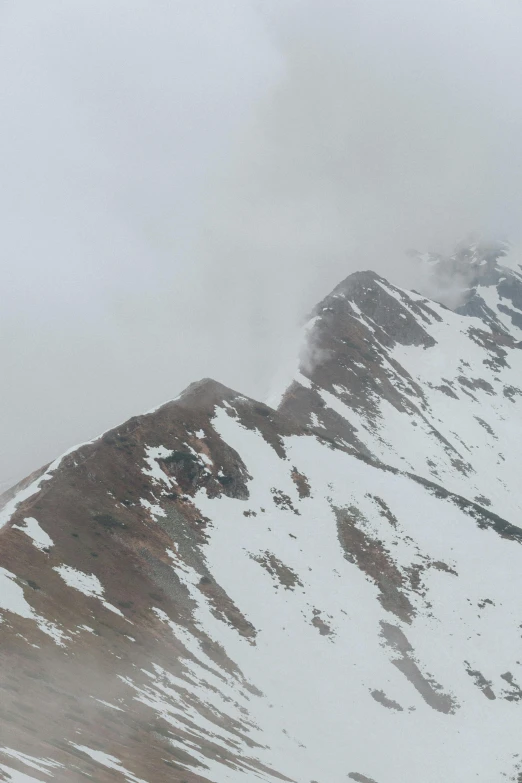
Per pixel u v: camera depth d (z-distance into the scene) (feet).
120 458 392.68
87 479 365.61
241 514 398.83
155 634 278.05
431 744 289.12
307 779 226.79
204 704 246.27
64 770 142.00
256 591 346.74
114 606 281.95
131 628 272.10
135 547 332.19
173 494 388.57
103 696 207.92
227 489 411.54
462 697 322.14
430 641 351.05
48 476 360.28
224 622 316.40
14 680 187.83
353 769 253.85
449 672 334.85
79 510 339.16
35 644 216.54
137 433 417.90
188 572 336.90
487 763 281.74
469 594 385.70
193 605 315.99
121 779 153.28
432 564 402.72
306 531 403.13
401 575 389.60
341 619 348.79
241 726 247.09
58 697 191.72
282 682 295.89
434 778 265.95
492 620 370.12
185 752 195.21
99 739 176.86
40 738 157.58
